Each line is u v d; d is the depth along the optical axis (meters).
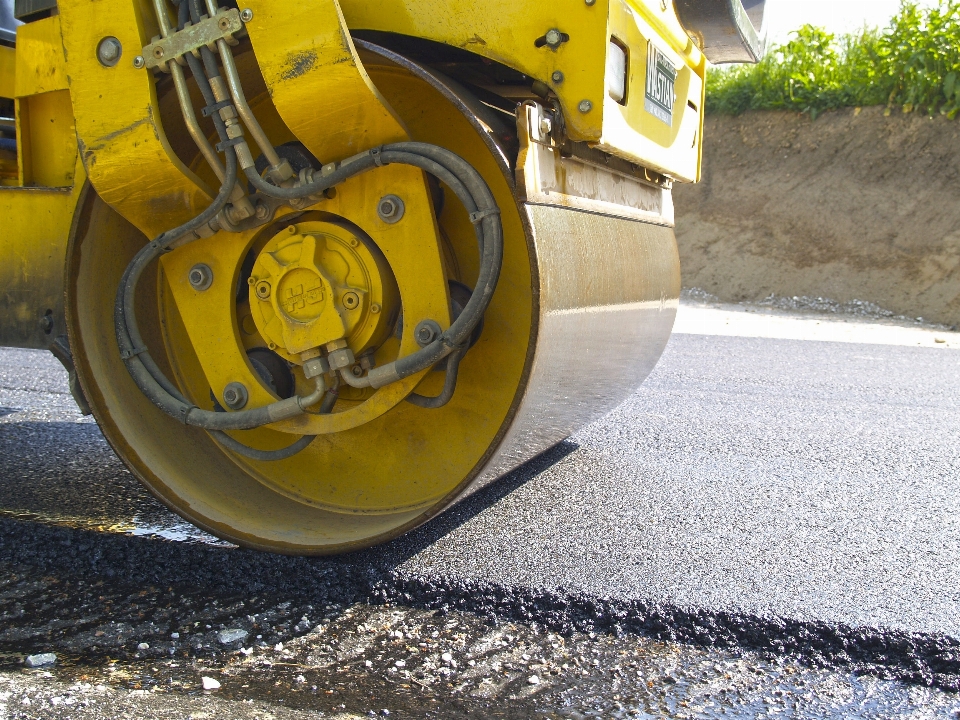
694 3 2.59
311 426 2.12
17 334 2.55
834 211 9.38
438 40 2.01
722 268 9.73
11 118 3.05
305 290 2.07
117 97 2.04
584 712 1.60
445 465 2.27
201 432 2.46
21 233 2.52
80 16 2.03
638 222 2.71
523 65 1.99
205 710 1.58
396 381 2.00
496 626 1.92
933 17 9.11
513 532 2.37
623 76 2.15
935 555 2.24
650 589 2.01
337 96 1.88
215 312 2.21
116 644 1.84
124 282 2.17
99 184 2.11
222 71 1.99
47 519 2.54
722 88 10.35
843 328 7.38
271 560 2.15
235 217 2.11
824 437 3.43
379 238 2.02
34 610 2.00
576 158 2.14
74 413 3.88
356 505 2.34
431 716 1.57
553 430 2.40
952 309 8.38
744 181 9.95
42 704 1.59
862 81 9.68
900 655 1.77
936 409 3.96
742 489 2.78
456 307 2.07
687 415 3.78
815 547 2.29
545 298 1.87
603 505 2.60
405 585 2.04
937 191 8.95
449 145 2.19
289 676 1.71
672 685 1.69
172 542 2.31
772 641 1.83
